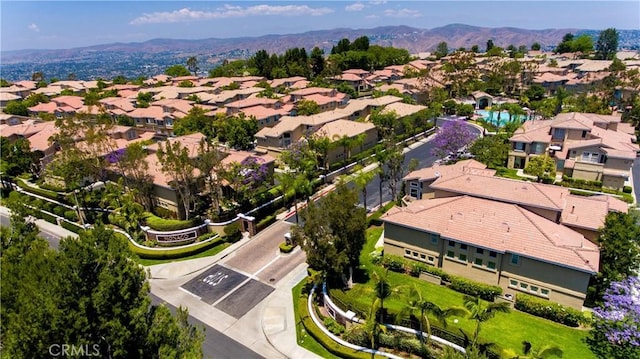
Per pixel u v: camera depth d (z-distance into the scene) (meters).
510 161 62.94
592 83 105.31
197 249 42.72
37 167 66.00
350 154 70.25
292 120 79.94
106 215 50.97
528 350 23.72
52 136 62.16
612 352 26.58
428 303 25.27
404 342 27.14
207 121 85.38
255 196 51.12
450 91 122.69
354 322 29.23
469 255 33.72
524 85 119.69
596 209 35.50
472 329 28.98
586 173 54.62
